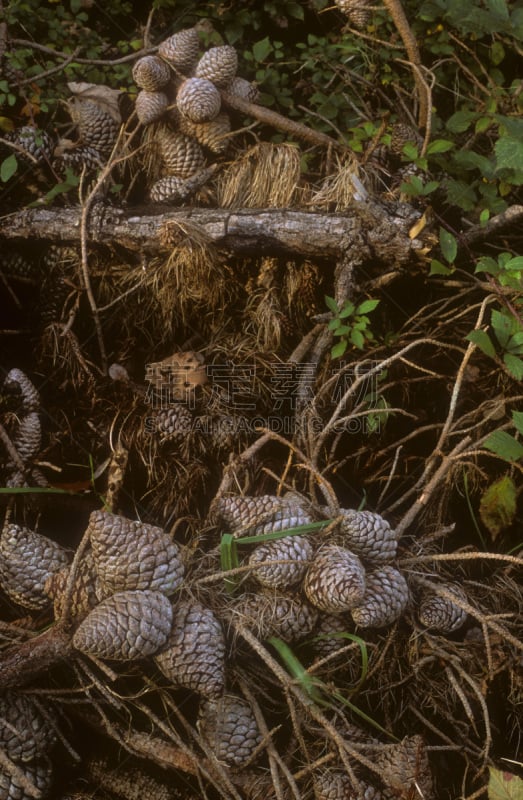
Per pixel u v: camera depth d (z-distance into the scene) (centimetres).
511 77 296
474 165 239
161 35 288
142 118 241
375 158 257
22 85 257
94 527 182
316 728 194
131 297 245
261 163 250
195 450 232
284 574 191
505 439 203
